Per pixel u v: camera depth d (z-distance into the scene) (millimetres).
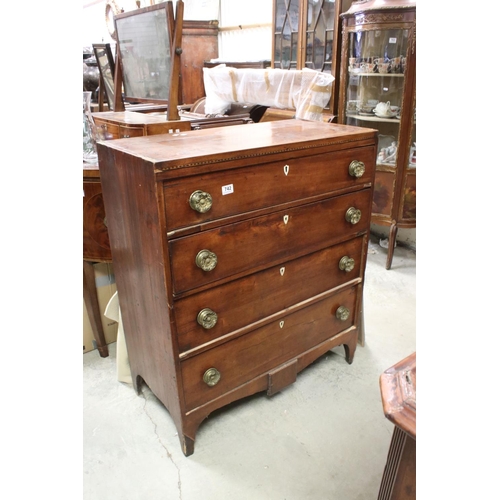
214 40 4484
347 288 1667
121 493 1268
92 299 1763
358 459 1364
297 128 1534
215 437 1457
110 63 2389
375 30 2385
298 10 2990
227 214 1186
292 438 1445
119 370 1687
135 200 1150
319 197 1394
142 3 5172
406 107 2332
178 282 1159
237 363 1409
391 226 2564
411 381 593
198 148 1169
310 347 1635
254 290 1352
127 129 1734
